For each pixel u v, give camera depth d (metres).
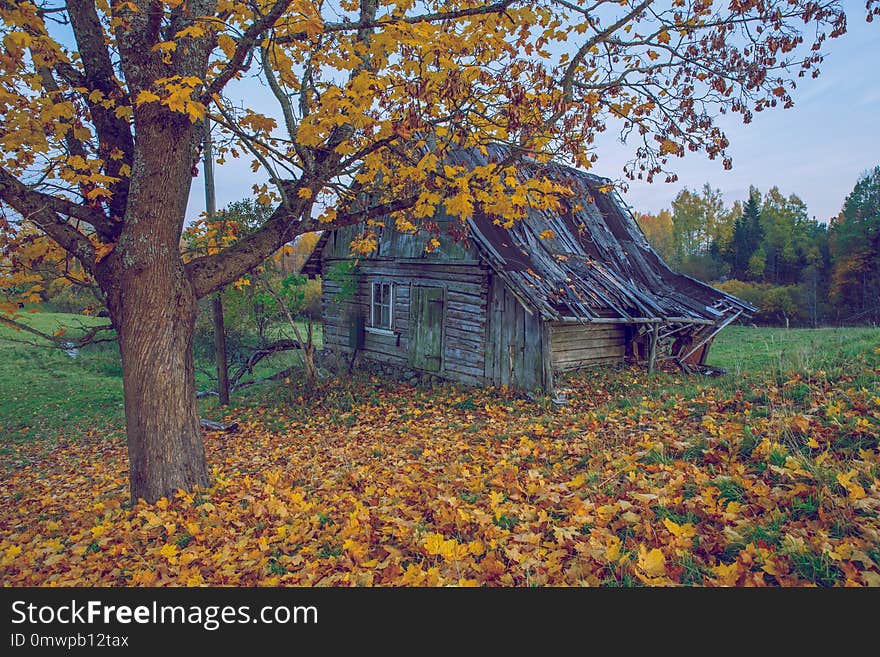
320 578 3.17
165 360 4.91
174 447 5.01
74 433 12.72
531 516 3.69
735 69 5.77
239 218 13.20
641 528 3.19
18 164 5.50
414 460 6.23
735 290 47.03
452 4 5.81
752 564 2.62
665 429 5.40
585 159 5.80
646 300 11.84
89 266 4.96
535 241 12.03
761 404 5.62
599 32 5.68
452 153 11.41
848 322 37.91
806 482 3.37
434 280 12.64
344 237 15.72
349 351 15.66
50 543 4.32
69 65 4.95
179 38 4.56
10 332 23.92
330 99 4.11
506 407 9.66
